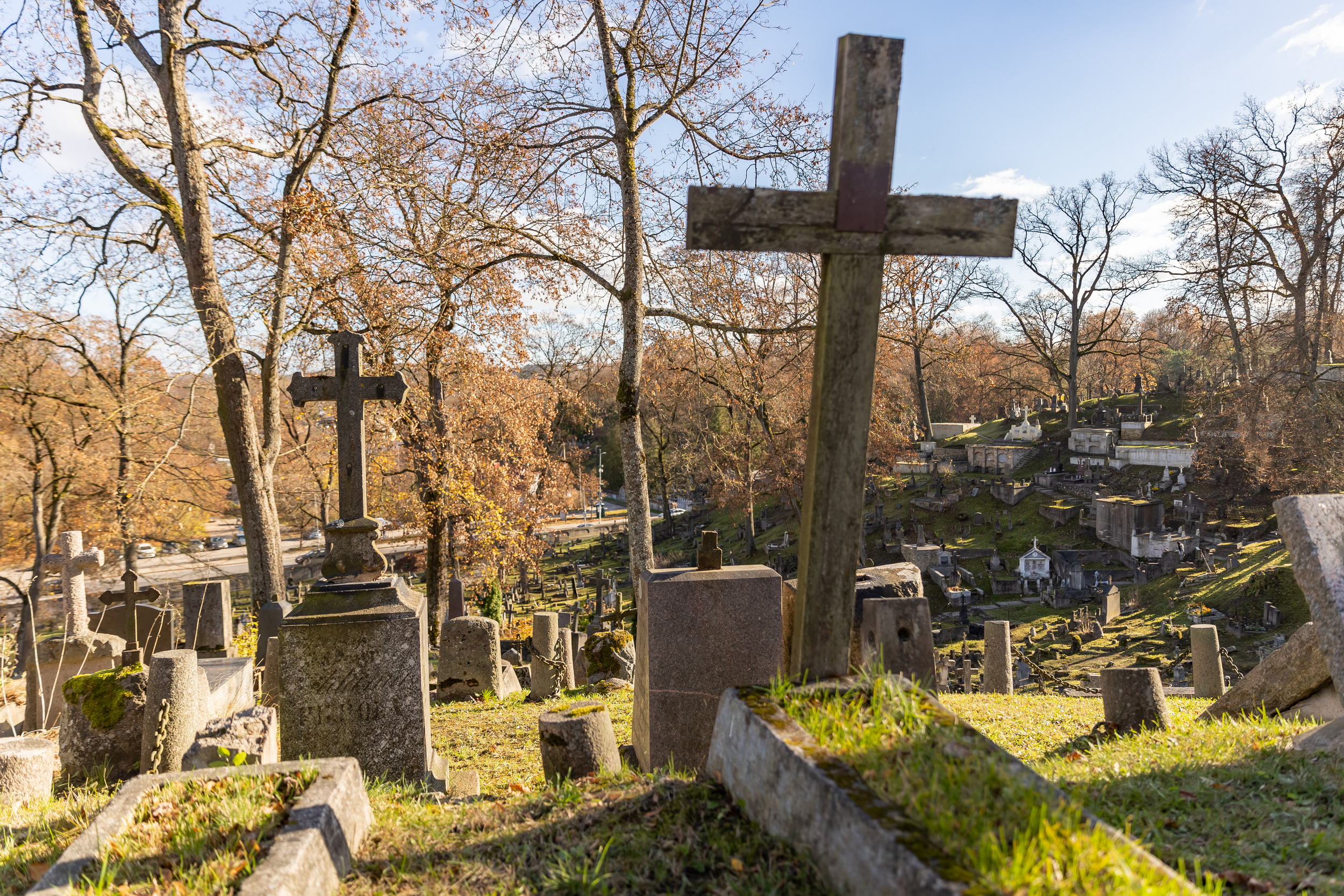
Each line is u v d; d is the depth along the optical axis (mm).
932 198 3832
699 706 5625
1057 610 27281
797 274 13250
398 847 3502
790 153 12562
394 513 24875
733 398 15039
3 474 19234
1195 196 38312
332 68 15102
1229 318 39438
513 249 13445
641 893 2865
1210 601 24281
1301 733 4832
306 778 3602
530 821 3682
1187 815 3621
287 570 41000
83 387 19188
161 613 13086
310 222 14273
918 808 2514
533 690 10734
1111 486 38625
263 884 2639
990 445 47938
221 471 25297
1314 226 34281
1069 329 53375
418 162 13102
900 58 3748
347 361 6277
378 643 5738
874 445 36438
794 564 35031
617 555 46906
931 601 30188
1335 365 30156
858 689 3615
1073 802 2566
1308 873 2957
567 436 48938
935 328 18828
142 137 13914
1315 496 5000
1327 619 4656
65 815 4859
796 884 2730
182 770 4625
